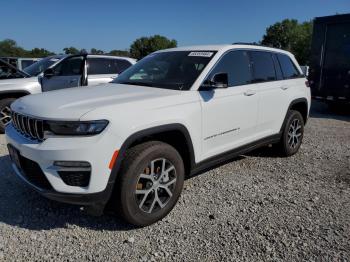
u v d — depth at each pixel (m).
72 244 3.25
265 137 5.23
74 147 3.05
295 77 5.97
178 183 3.73
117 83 4.55
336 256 3.09
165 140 3.86
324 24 11.17
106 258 3.05
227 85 4.14
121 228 3.53
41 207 3.92
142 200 3.43
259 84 4.99
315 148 6.60
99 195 3.17
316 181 4.84
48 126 3.18
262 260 3.03
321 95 11.55
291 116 5.72
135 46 73.06
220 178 4.87
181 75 4.26
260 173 5.11
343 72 10.88
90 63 8.54
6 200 4.07
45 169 3.14
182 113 3.73
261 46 5.35
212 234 3.42
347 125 9.32
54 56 9.12
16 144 3.48
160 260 3.02
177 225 3.59
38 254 3.09
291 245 3.24
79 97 3.62
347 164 5.62
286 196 4.31
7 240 3.28
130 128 3.25
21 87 7.45
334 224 3.63
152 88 4.06
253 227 3.55
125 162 3.30
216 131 4.22
